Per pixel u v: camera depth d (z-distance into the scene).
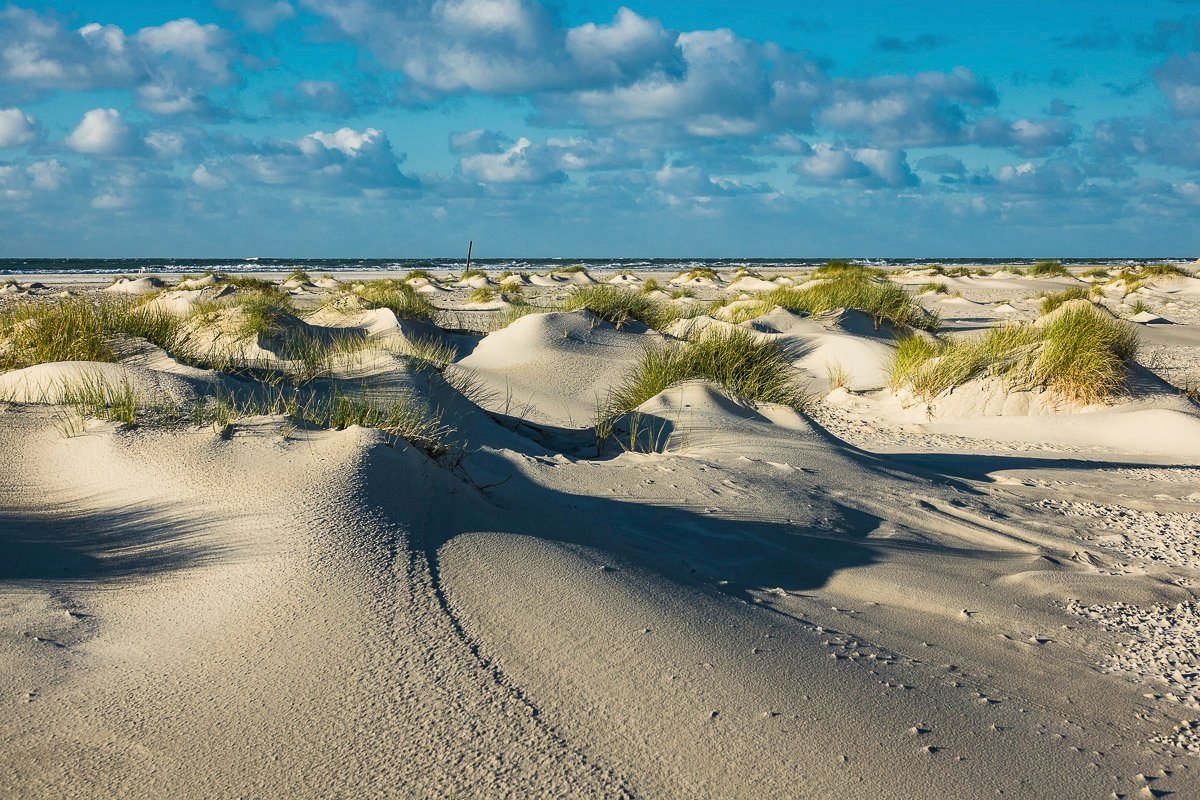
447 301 25.12
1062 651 2.93
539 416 8.23
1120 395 8.89
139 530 3.14
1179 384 11.05
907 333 15.07
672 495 4.61
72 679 2.16
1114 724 2.35
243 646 2.30
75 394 4.61
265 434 3.93
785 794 1.82
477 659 2.28
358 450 3.58
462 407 6.65
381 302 14.32
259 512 3.12
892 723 2.16
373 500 3.23
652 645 2.42
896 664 2.59
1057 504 5.35
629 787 1.80
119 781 1.78
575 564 3.01
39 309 6.87
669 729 2.02
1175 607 3.47
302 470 3.44
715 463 5.36
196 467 3.57
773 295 17.44
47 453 3.87
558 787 1.79
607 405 8.62
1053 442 8.00
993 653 2.85
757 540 3.96
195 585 2.68
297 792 1.75
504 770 1.83
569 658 2.32
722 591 3.15
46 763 1.83
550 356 10.69
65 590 2.69
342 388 6.18
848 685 2.35
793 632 2.75
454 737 1.94
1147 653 2.96
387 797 1.74
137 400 4.46
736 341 9.21
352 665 2.21
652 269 79.94
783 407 7.47
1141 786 2.00
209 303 11.03
